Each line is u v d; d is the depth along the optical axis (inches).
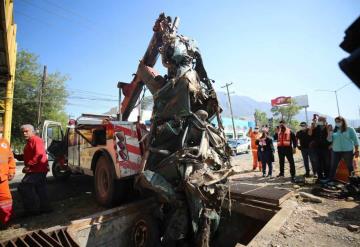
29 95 1059.3
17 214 199.6
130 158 190.2
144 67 218.4
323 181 244.1
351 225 143.6
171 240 156.0
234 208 203.3
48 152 344.5
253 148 394.6
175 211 160.7
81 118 254.4
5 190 167.2
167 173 159.9
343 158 242.2
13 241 135.9
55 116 1093.1
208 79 195.5
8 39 283.1
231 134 1552.7
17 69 1036.5
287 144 281.1
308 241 131.5
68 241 144.9
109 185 195.2
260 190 214.8
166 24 199.9
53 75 1108.5
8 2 247.0
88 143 234.1
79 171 255.3
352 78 30.4
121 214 183.5
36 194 197.3
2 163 165.2
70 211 202.8
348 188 205.6
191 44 192.1
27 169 196.4
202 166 155.3
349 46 33.7
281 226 149.4
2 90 651.5
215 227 168.9
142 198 210.8
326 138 262.4
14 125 1024.9
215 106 184.7
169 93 174.4
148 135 177.3
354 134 236.8
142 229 179.5
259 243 130.3
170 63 185.5
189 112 163.9
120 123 192.5
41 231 144.6
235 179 302.8
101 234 170.4
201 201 152.1
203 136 162.6
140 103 231.6
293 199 197.8
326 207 181.0
